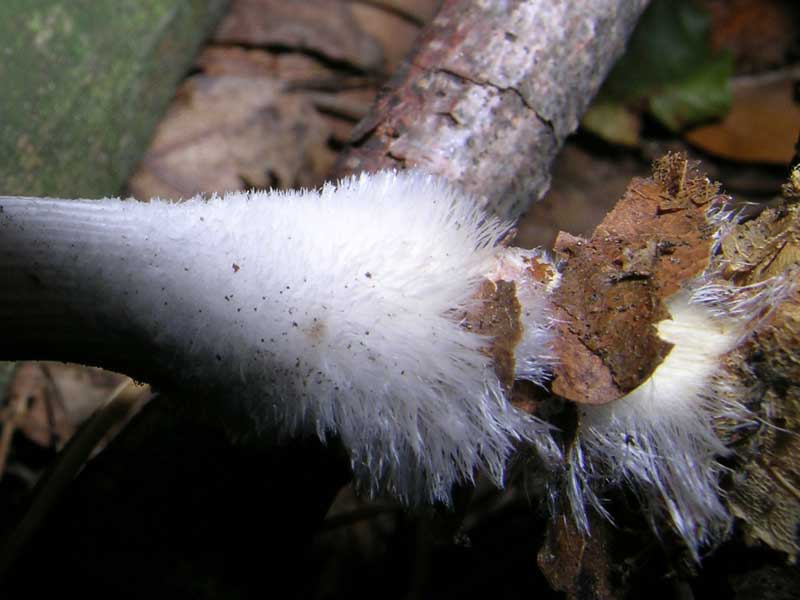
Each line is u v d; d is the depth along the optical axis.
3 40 0.06
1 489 0.06
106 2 0.07
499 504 0.06
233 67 0.08
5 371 0.06
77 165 0.06
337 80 0.08
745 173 0.08
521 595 0.06
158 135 0.07
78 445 0.05
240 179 0.07
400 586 0.06
